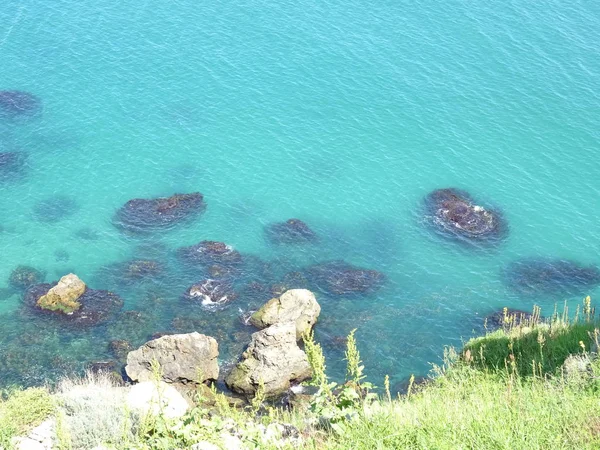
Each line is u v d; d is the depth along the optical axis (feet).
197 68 228.84
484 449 47.03
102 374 123.54
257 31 247.50
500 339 85.46
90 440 70.13
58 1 266.36
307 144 199.93
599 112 211.41
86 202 177.27
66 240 163.94
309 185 185.68
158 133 202.59
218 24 251.60
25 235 165.07
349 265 159.94
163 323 140.26
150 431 56.80
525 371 74.08
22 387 120.78
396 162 194.18
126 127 204.64
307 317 139.95
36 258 158.10
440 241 168.76
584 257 165.17
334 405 52.60
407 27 249.75
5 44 238.68
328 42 241.55
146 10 260.21
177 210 174.09
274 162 193.26
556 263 163.02
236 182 185.88
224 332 138.41
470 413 53.21
